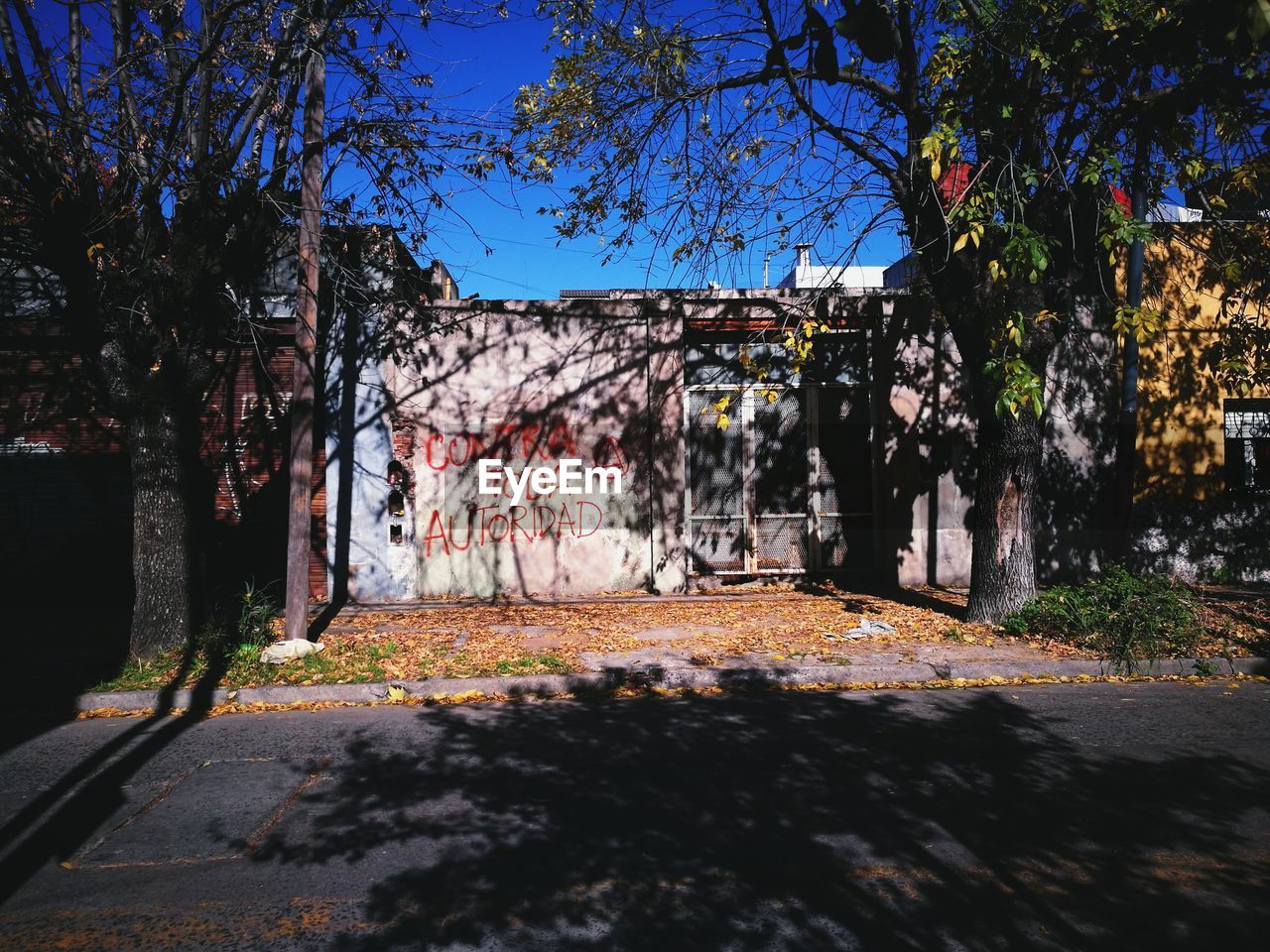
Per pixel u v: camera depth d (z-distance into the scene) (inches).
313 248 331.9
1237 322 425.7
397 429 459.5
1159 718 260.1
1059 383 485.7
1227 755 224.4
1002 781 206.1
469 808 194.1
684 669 308.8
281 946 136.3
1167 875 156.8
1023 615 359.6
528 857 167.8
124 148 314.3
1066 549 484.7
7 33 301.9
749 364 395.2
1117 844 169.9
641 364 477.4
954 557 486.3
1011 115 301.1
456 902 149.9
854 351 499.2
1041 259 269.6
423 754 235.5
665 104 378.6
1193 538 488.7
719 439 496.7
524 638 362.3
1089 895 149.3
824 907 146.4
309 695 294.0
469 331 465.7
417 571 462.0
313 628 382.9
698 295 479.8
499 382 468.8
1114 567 375.2
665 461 473.7
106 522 442.0
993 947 133.3
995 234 337.1
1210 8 98.6
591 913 145.5
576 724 263.1
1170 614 341.4
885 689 301.1
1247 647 335.6
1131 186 374.0
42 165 306.8
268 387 448.1
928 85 350.3
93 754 239.3
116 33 323.3
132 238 324.8
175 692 290.5
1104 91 306.3
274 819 189.0
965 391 484.7
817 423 496.4
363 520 456.1
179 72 327.0
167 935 140.2
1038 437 374.0
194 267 325.4
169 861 168.4
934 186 322.3
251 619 351.9
